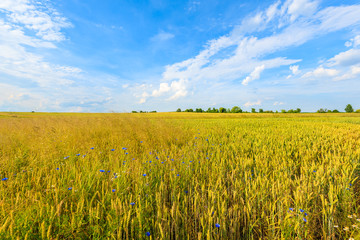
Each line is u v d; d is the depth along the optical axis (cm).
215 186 265
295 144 608
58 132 660
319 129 1025
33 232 163
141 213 190
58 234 155
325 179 287
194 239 185
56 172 304
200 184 291
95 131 708
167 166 366
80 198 208
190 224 202
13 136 604
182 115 4994
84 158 377
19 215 173
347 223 204
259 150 523
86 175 272
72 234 164
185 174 326
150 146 559
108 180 273
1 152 423
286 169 359
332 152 528
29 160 364
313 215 211
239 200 244
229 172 354
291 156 475
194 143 601
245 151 526
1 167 320
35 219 168
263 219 208
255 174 334
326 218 206
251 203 224
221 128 1109
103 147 502
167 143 622
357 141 646
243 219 212
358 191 283
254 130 1008
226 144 630
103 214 197
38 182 252
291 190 280
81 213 180
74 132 655
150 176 302
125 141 570
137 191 241
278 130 989
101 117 1095
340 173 336
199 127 1173
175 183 278
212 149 554
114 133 681
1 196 222
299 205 221
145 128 804
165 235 176
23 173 297
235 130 990
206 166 383
